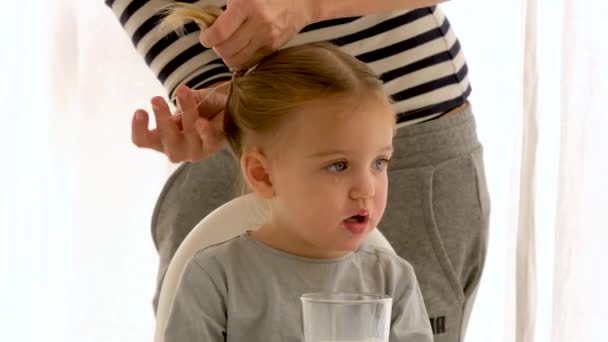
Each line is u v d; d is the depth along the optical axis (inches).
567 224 80.0
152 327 120.1
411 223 81.6
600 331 79.7
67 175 116.6
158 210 87.7
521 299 81.2
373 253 68.5
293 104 62.6
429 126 81.2
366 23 78.5
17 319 115.1
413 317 67.8
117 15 84.5
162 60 82.0
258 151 65.3
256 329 63.5
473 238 84.5
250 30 63.8
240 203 73.0
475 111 108.6
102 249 118.0
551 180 94.2
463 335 86.2
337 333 51.6
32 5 113.9
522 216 81.0
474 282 85.8
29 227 115.0
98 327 118.6
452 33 83.2
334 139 61.6
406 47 80.0
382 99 63.5
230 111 67.5
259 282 64.1
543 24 92.6
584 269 79.7
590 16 78.8
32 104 114.3
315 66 63.4
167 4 79.4
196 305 63.2
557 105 93.5
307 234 63.0
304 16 66.9
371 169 63.0
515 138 87.0
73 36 115.6
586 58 79.0
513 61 107.0
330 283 65.1
